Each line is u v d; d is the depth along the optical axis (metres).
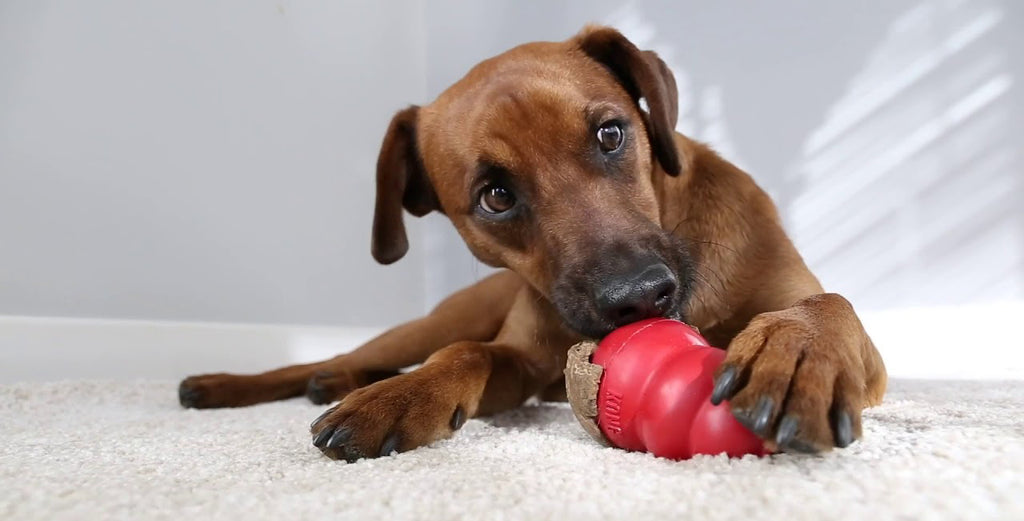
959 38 1.40
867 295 1.47
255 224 1.31
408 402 0.63
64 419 0.83
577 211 0.73
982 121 1.39
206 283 1.25
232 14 1.29
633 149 0.78
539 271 0.75
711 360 0.55
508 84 0.78
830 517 0.41
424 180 0.90
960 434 0.53
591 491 0.47
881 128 1.44
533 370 0.84
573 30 1.58
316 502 0.48
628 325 0.62
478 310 1.03
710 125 1.54
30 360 1.06
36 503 0.48
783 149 1.50
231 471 0.56
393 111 1.60
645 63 0.81
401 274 1.61
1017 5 1.37
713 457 0.52
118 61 1.16
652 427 0.55
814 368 0.51
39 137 1.08
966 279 1.41
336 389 0.97
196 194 1.24
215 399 0.97
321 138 1.43
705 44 1.53
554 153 0.75
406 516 0.45
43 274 1.09
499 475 0.52
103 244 1.14
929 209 1.42
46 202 1.09
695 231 0.81
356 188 1.50
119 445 0.66
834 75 1.46
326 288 1.44
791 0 1.48
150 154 1.19
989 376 1.03
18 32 1.07
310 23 1.42
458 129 0.80
